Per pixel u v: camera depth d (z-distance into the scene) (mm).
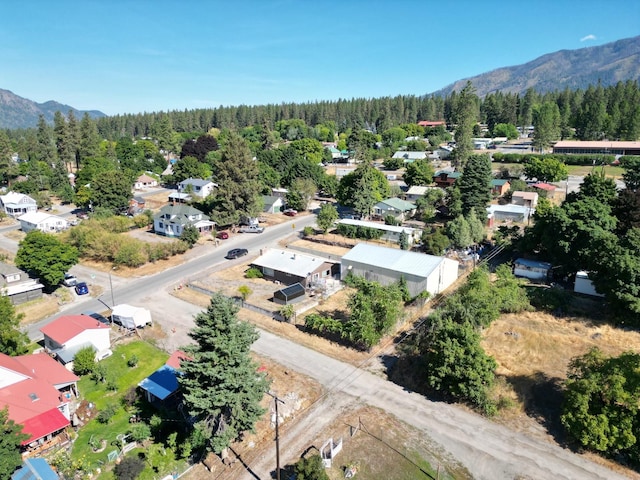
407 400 30766
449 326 30781
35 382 31078
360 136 145625
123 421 30641
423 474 24375
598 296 43625
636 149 116312
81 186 93688
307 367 35031
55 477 24125
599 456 25234
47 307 48000
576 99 182875
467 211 71812
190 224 70062
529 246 51938
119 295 50719
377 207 78562
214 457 26672
